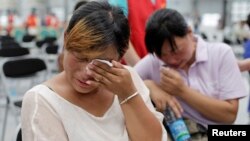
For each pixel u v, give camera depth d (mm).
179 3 14266
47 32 9781
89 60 797
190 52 1303
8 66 3037
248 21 3002
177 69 1370
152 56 1422
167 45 1219
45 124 828
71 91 892
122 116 939
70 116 855
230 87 1355
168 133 1284
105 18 780
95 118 883
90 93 906
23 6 12039
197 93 1312
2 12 11594
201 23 11914
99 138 866
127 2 1574
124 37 807
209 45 1406
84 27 761
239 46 7043
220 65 1365
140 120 918
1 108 3912
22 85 4496
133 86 896
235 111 1363
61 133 842
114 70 832
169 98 1305
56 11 12562
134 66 1479
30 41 8180
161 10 1253
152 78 1448
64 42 802
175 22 1203
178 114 1290
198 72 1380
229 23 13031
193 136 1355
